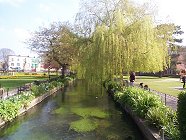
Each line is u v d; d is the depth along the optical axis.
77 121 19.34
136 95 19.92
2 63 149.75
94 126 17.70
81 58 27.09
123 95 23.30
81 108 25.03
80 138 14.90
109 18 26.08
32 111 23.61
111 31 24.42
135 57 24.50
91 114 21.94
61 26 48.56
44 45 49.50
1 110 17.42
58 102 29.38
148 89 25.44
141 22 24.97
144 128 14.38
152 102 16.52
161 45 29.02
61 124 18.36
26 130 16.83
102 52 23.95
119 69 24.16
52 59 50.56
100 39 24.19
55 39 47.75
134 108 17.95
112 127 17.38
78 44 29.11
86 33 28.38
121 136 15.21
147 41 24.64
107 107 25.44
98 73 24.17
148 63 24.61
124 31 24.89
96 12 27.38
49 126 17.81
